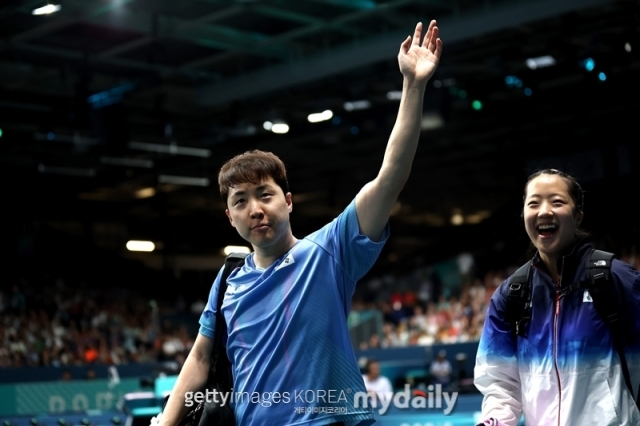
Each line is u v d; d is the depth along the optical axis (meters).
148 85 17.80
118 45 16.16
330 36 16.19
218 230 37.03
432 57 2.77
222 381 2.99
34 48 15.74
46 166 25.91
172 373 13.05
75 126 18.56
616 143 22.48
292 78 16.80
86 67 16.52
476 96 18.55
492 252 27.55
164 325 26.03
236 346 2.83
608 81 16.33
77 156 25.25
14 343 20.94
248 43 16.20
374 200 2.71
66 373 18.72
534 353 2.99
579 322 2.90
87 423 11.39
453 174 30.17
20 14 14.05
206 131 20.55
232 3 14.08
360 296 29.45
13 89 18.30
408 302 26.36
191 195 33.03
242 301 2.82
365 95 18.53
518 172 28.20
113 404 17.20
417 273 27.98
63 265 32.19
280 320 2.74
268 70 17.14
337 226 2.78
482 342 3.15
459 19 14.36
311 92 18.59
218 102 18.45
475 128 23.38
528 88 18.11
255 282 2.82
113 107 18.06
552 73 16.97
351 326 20.14
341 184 32.06
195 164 26.53
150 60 16.23
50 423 12.58
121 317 25.67
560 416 2.90
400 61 2.77
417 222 40.19
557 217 2.98
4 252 30.91
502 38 16.33
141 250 36.44
